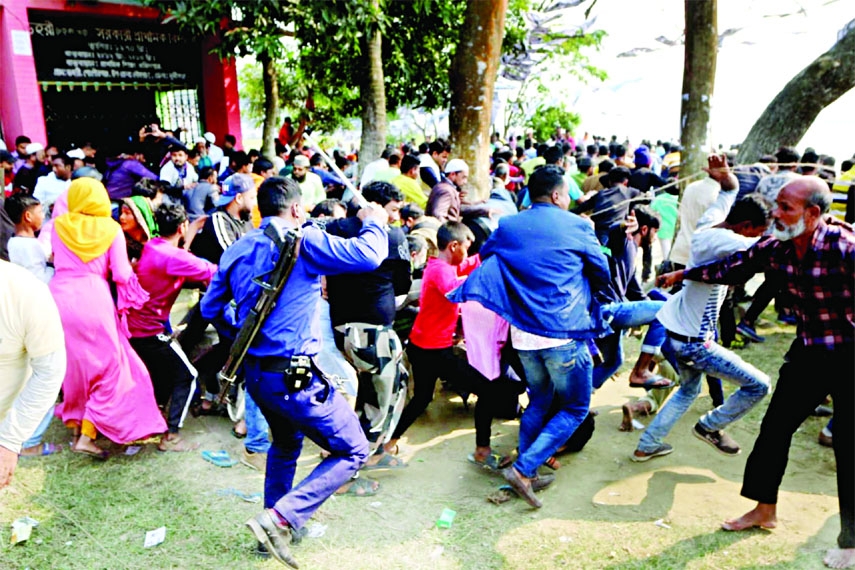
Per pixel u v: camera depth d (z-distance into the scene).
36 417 2.53
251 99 17.05
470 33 6.90
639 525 3.35
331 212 4.40
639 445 3.94
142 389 4.02
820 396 3.05
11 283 2.40
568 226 3.36
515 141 16.67
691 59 6.08
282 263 2.88
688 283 3.60
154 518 3.47
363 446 3.13
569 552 3.16
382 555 3.18
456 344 4.45
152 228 4.84
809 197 2.84
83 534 3.34
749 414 4.48
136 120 12.47
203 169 7.11
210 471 3.94
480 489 3.75
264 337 2.94
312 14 9.36
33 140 9.98
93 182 3.92
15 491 3.69
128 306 3.95
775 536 3.22
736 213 3.52
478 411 3.92
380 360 3.70
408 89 12.38
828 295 2.91
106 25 10.95
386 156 7.09
